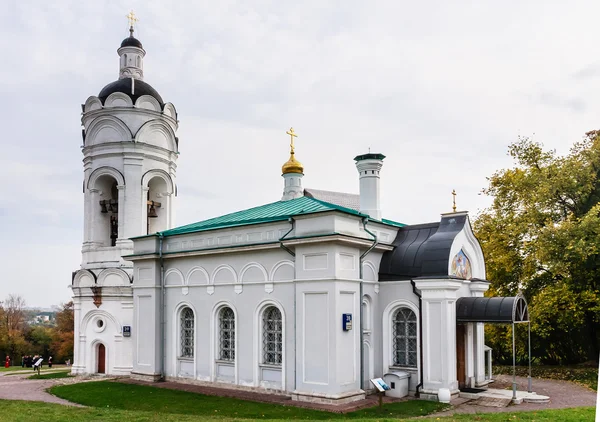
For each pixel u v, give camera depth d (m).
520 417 16.45
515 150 36.19
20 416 15.94
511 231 33.88
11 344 78.00
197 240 25.50
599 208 30.08
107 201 32.78
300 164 33.12
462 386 23.09
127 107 32.50
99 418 16.03
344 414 18.11
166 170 34.06
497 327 33.12
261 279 22.67
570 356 35.03
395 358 22.36
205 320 24.70
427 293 21.20
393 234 24.17
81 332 31.80
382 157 25.38
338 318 19.84
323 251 20.30
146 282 27.00
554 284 32.12
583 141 34.44
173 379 25.66
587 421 15.60
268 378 22.20
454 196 24.69
